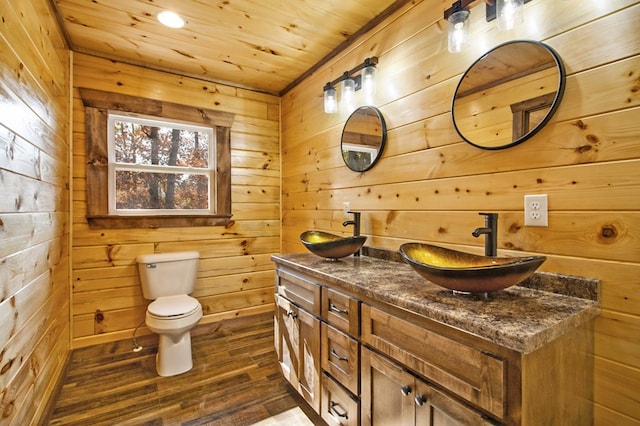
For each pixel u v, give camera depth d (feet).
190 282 8.70
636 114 3.29
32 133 4.94
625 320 3.36
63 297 7.20
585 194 3.67
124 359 7.82
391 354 3.85
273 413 5.83
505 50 4.44
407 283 4.44
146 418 5.67
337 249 5.95
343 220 7.77
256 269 10.40
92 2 6.14
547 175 4.00
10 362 4.04
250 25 6.97
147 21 6.81
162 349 7.14
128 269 8.49
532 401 2.70
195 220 9.36
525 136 4.17
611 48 3.46
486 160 4.70
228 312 9.92
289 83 10.14
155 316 7.00
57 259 6.57
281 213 10.78
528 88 4.17
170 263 8.38
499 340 2.72
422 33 5.72
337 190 8.00
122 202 8.54
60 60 6.92
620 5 3.40
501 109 4.47
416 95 5.83
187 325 7.13
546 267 4.01
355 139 7.33
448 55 5.26
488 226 4.27
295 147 9.95
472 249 4.90
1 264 3.77
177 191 9.28
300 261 6.26
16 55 4.29
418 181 5.80
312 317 5.41
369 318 4.20
